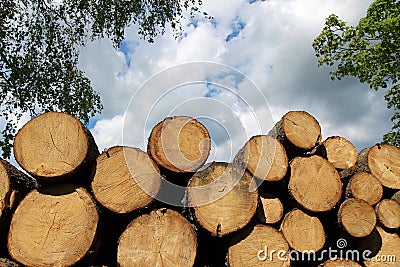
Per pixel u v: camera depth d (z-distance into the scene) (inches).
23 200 109.1
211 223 116.5
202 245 123.5
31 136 111.0
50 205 109.2
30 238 106.3
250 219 118.5
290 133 143.9
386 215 146.6
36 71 334.6
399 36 304.7
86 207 109.5
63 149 110.4
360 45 321.7
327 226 145.4
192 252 112.0
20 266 106.0
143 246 111.4
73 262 105.6
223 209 118.3
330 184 138.2
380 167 158.7
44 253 105.7
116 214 112.9
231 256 118.0
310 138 144.6
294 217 133.3
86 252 106.3
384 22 299.4
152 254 110.8
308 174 138.9
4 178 109.5
